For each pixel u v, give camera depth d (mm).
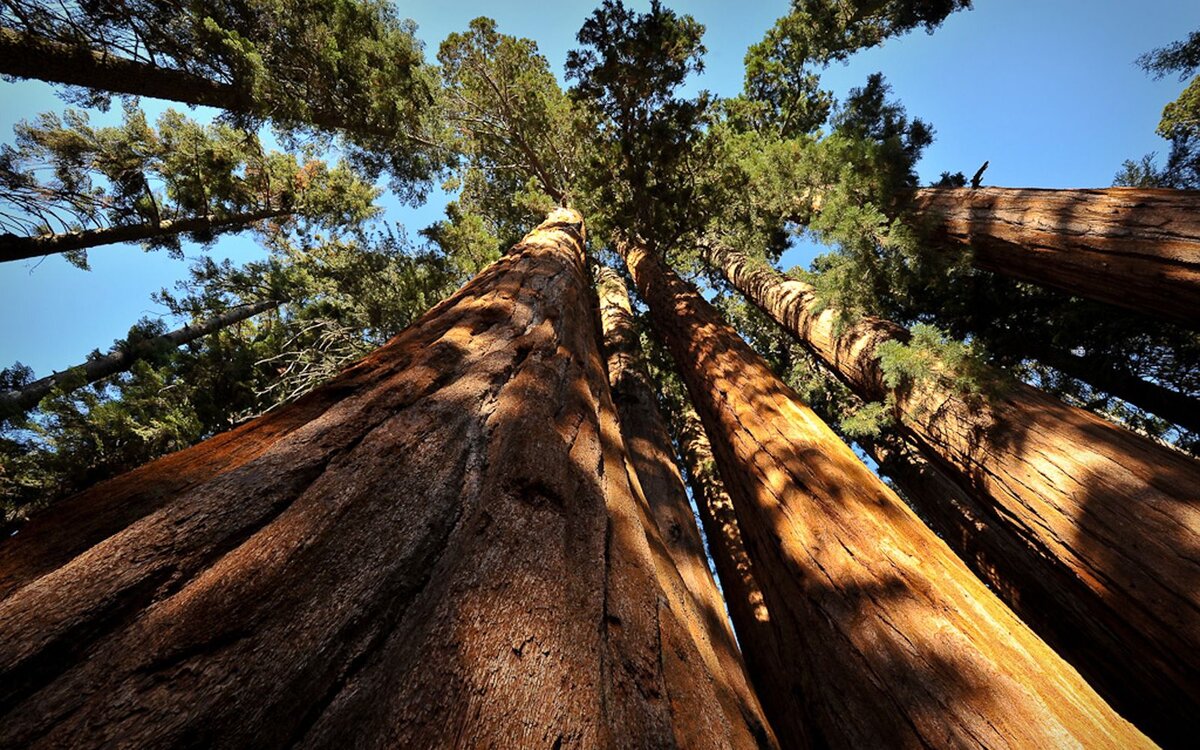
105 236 10320
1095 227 3924
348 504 1108
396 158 12297
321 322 10094
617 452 2291
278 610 827
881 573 2533
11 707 606
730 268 10852
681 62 9789
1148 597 2453
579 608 1106
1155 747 1768
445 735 726
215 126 11164
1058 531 2932
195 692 671
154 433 7402
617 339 7281
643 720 954
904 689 2070
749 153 9461
